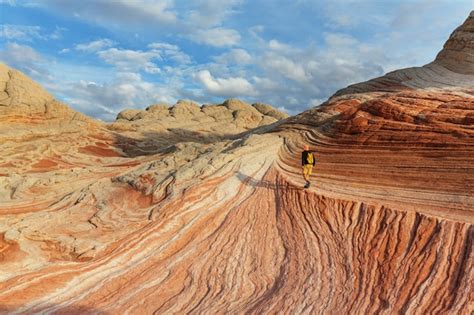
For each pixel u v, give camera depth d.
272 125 28.02
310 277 10.89
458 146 14.66
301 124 23.34
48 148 35.09
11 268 12.23
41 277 11.56
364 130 18.25
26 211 18.08
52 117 41.94
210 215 15.11
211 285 11.23
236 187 16.83
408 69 26.14
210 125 74.19
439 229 11.05
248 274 11.60
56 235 14.45
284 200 15.30
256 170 18.22
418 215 11.87
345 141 18.66
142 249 13.46
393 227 11.89
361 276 10.57
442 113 16.64
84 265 12.55
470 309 8.70
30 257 12.92
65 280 11.62
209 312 10.02
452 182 13.34
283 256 12.25
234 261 12.27
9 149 33.19
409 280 9.95
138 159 31.00
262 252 12.59
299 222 13.76
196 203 15.75
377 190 14.49
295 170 18.19
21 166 30.77
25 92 41.53
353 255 11.45
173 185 17.11
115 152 41.16
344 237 12.37
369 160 16.70
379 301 9.62
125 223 15.23
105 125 57.59
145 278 11.83
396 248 11.17
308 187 15.73
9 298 10.47
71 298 10.86
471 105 16.70
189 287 11.24
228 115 82.44
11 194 20.62
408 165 15.21
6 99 39.94
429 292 9.45
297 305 9.85
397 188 14.24
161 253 13.21
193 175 17.58
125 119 85.06
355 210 13.35
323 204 14.20
